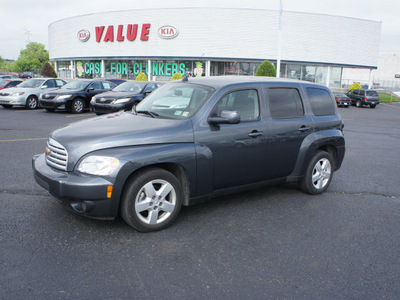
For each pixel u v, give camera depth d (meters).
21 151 7.57
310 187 5.32
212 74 38.16
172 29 36.69
